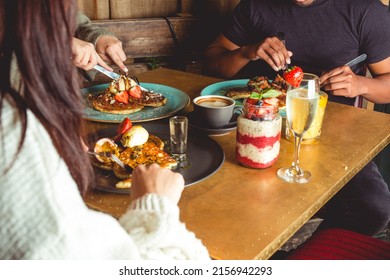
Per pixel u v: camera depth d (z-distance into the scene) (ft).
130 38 9.07
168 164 4.21
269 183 4.14
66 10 1.99
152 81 7.11
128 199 3.87
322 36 7.45
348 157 4.69
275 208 3.75
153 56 9.41
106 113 5.71
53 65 1.98
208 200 3.84
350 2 7.22
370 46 7.33
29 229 1.94
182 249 2.77
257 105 4.31
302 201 3.86
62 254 1.94
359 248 4.71
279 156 4.70
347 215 6.76
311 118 4.17
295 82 5.97
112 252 2.21
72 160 2.26
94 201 3.83
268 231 3.44
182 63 9.75
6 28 1.90
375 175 6.61
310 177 4.26
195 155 4.53
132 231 2.73
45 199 1.94
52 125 2.05
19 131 1.94
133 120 5.41
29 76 1.93
